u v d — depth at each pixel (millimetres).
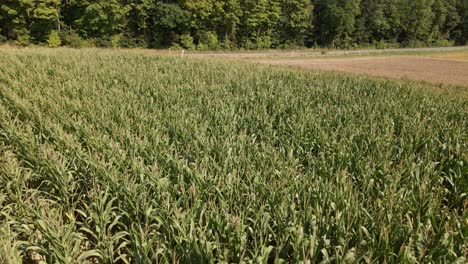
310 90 15164
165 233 4449
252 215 4770
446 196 6375
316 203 4863
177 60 25422
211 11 61188
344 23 80562
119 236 4340
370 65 53219
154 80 15016
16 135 7238
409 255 3869
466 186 6152
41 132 8016
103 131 8141
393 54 79250
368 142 8320
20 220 4711
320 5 81062
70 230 4156
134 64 21062
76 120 8789
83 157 6391
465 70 51875
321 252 4277
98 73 16109
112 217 5145
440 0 108562
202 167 6188
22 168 5977
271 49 73125
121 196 5191
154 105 10984
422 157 7473
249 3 66312
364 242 4152
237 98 12141
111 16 52875
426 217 4844
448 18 115000
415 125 9391
